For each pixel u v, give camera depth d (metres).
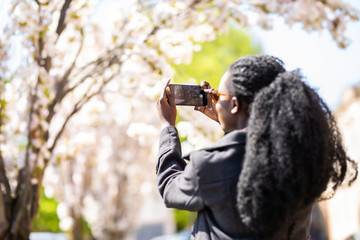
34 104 3.20
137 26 3.67
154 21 3.49
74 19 3.36
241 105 1.55
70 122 5.22
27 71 3.30
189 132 4.38
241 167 1.47
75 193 6.95
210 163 1.49
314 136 1.43
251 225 1.41
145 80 3.85
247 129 1.50
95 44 4.51
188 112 4.35
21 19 3.15
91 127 5.85
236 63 1.59
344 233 14.34
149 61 3.48
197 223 1.56
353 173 1.64
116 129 6.93
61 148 4.11
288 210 1.41
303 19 3.30
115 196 8.35
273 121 1.42
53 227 19.31
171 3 3.55
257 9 3.34
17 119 3.47
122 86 4.02
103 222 8.53
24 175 3.20
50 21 3.27
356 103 12.39
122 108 5.73
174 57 3.75
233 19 3.46
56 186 6.75
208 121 4.43
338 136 1.59
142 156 7.87
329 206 15.94
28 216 3.13
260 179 1.39
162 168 1.62
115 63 3.47
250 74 1.53
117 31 3.71
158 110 1.79
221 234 1.48
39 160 3.15
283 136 1.40
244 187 1.41
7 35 3.20
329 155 1.51
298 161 1.39
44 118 3.19
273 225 1.41
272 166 1.39
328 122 1.57
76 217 6.92
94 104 5.24
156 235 22.88
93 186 7.96
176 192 1.54
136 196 8.69
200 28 3.73
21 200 3.13
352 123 12.70
